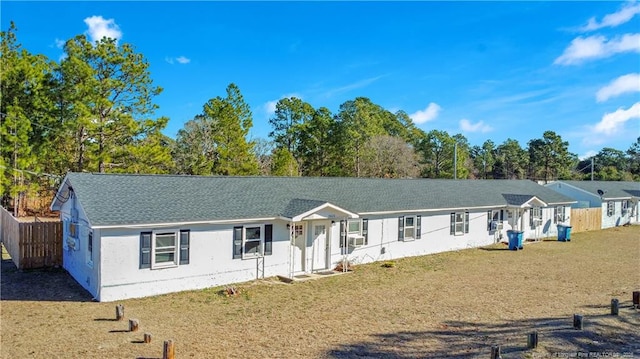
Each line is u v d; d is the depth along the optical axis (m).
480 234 26.97
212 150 40.31
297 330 11.37
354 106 60.41
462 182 30.55
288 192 20.38
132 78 30.69
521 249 25.75
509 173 83.44
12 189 28.03
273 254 17.61
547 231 31.75
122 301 13.91
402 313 12.99
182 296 14.62
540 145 77.38
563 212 33.47
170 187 17.34
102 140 30.33
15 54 30.12
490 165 89.75
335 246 19.92
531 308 13.59
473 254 24.05
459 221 25.70
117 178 16.73
